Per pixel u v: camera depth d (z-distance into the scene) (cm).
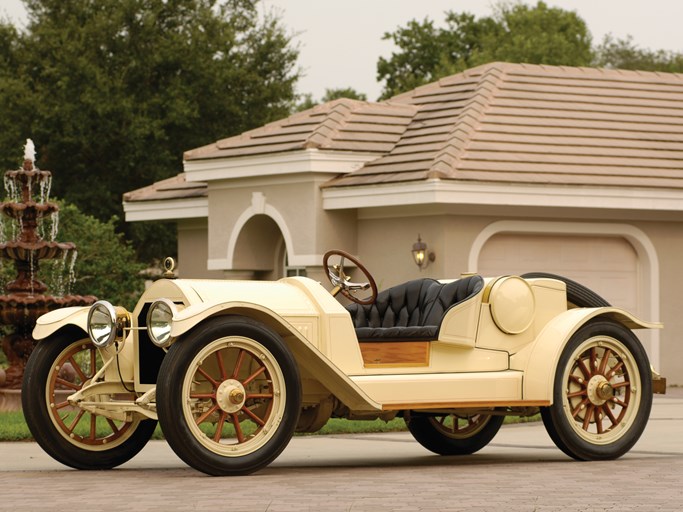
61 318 860
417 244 1914
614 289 2034
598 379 904
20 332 1457
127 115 3306
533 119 2069
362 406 822
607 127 2098
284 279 868
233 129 3566
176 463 905
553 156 1967
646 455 940
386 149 2044
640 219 2028
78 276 2339
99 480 768
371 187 1927
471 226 1912
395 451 1005
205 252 2384
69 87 3316
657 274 2038
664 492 683
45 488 722
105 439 869
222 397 772
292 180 2044
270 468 848
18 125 3316
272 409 781
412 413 897
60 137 3275
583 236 2012
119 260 2412
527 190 1880
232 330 768
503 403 873
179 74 3522
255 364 819
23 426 1159
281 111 3638
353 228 2050
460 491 687
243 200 2141
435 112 2127
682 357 2059
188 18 3594
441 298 901
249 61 3644
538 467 839
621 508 615
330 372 801
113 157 3400
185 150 3506
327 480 746
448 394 855
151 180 3406
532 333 905
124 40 3444
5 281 2070
